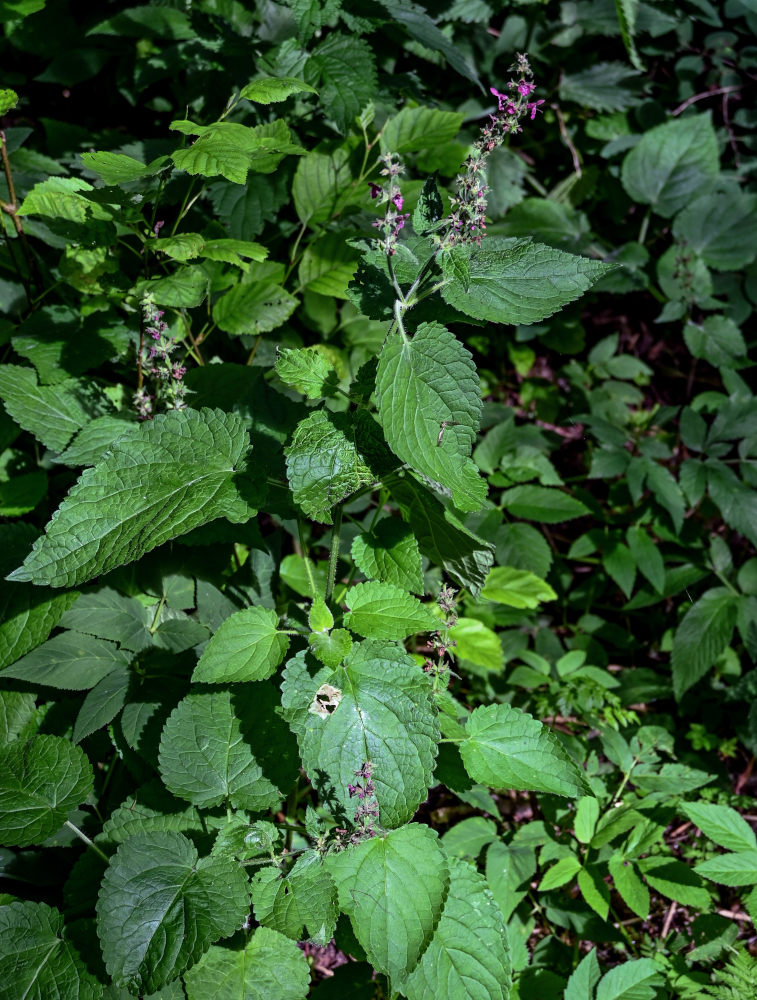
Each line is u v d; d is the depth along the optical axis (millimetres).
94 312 667
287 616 581
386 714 501
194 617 686
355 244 542
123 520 511
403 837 519
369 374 530
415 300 497
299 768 547
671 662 880
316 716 499
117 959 466
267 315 685
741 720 842
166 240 580
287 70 718
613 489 922
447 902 541
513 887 631
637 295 1062
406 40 823
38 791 529
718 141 1032
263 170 643
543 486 914
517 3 887
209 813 553
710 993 616
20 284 709
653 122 1004
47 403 634
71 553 497
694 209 978
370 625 519
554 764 559
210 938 471
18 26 815
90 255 622
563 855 655
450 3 851
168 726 546
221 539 605
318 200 765
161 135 887
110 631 589
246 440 553
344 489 506
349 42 720
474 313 494
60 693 613
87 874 538
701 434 890
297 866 503
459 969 524
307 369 536
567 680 749
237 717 554
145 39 823
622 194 1017
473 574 578
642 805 673
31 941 505
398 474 539
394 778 496
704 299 964
